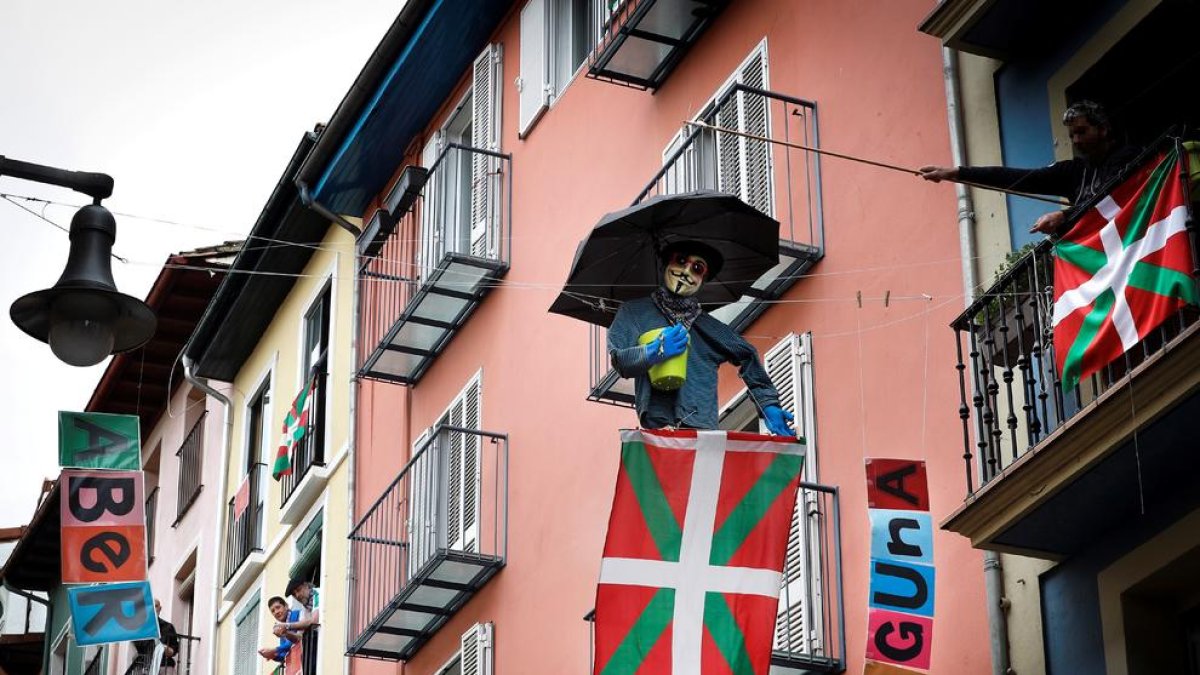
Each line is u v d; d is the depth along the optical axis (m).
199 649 28.67
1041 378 11.48
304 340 26.89
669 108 18.14
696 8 17.42
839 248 14.91
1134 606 11.59
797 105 15.82
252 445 28.91
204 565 29.56
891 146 14.59
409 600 19.81
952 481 13.13
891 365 14.01
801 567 14.13
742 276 13.70
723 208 13.01
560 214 19.92
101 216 13.62
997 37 13.23
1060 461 11.13
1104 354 10.91
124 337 13.62
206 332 28.94
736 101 16.67
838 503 14.21
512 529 19.34
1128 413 10.73
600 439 18.16
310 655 23.41
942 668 12.77
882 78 14.88
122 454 20.27
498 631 19.17
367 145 24.03
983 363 11.87
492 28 22.61
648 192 16.75
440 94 23.45
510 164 21.28
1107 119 11.58
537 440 19.33
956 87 13.93
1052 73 13.04
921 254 13.98
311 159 24.17
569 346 19.12
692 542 11.39
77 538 19.77
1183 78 12.50
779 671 13.85
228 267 28.91
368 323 24.00
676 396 12.09
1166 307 10.59
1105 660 11.57
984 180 11.88
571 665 17.62
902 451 13.69
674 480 11.49
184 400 32.31
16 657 37.12
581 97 20.06
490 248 20.94
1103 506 11.48
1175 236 10.63
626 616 11.23
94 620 19.53
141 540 19.98
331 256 26.14
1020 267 11.66
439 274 20.72
